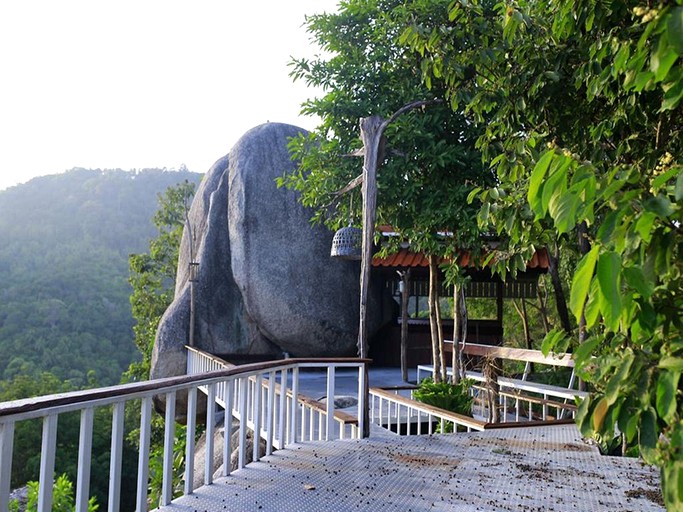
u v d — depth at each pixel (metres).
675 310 1.65
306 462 5.31
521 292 16.53
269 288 18.70
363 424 6.42
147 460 3.89
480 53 5.15
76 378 56.12
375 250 15.01
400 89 11.15
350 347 19.41
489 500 4.23
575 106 5.12
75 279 79.00
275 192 19.42
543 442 6.15
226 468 4.95
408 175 10.49
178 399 18.42
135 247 104.69
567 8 3.50
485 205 3.67
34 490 11.19
